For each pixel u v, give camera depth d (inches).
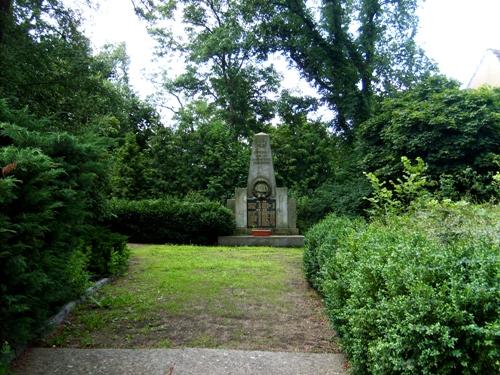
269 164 616.7
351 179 659.4
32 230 145.2
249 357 166.6
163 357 164.1
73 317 211.3
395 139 476.4
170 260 370.9
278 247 528.1
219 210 562.9
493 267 101.3
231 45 781.3
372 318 119.4
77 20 434.3
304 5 771.4
